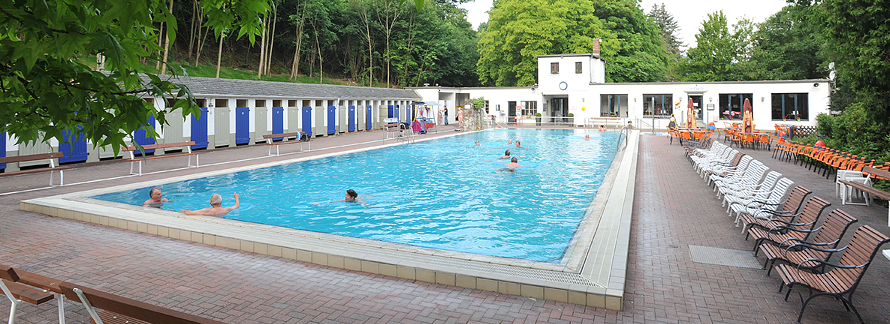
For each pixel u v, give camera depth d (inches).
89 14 84.8
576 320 197.2
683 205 429.1
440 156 844.6
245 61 1822.1
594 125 1691.7
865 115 538.0
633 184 511.2
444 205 460.8
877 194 356.2
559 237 350.3
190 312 206.2
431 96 1818.4
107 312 169.5
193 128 896.3
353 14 2023.9
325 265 269.9
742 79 1895.9
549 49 1991.9
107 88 100.1
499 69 2169.0
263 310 208.7
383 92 1604.3
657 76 2284.7
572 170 684.7
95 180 568.1
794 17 683.4
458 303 215.8
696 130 1093.8
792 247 253.0
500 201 478.6
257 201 478.0
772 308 207.6
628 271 256.8
